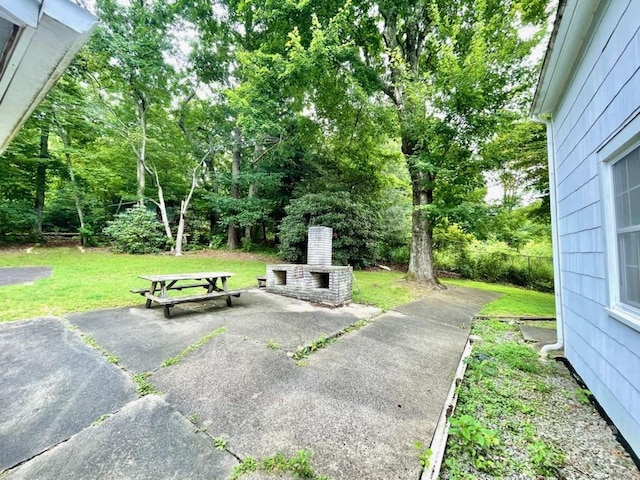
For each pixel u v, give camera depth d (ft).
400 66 22.63
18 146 35.45
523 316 18.25
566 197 11.55
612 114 7.37
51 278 20.77
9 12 2.74
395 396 8.14
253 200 45.57
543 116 13.65
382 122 27.25
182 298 14.26
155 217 42.42
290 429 6.51
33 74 3.74
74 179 40.65
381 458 5.77
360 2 23.76
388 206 45.83
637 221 6.63
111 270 25.48
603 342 8.08
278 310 16.12
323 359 10.29
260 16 24.80
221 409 7.14
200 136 48.88
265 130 30.04
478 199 27.61
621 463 6.15
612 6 7.34
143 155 40.83
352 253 37.14
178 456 5.62
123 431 6.24
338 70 25.29
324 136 37.52
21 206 37.99
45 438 5.95
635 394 6.38
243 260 38.58
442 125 22.30
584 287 9.64
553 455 6.27
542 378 10.21
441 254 40.91
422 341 12.84
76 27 3.01
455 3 24.45
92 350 9.93
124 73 36.88
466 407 7.89
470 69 20.06
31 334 10.92
